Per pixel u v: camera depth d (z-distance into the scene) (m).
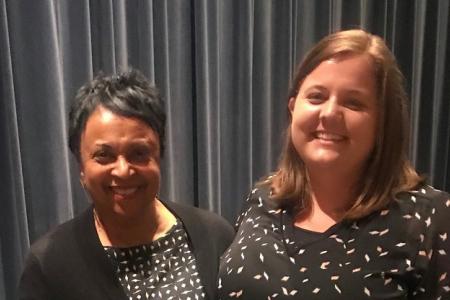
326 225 1.11
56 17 1.46
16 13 1.41
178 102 1.66
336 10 1.91
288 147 1.21
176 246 1.21
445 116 2.18
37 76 1.44
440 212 1.02
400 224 1.03
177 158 1.68
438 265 1.00
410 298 1.04
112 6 1.51
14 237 1.45
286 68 1.83
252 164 1.83
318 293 1.02
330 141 1.04
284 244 1.11
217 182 1.74
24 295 1.12
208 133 1.69
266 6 1.75
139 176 1.11
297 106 1.09
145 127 1.11
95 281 1.11
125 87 1.11
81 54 1.48
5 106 1.41
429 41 2.07
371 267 1.02
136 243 1.18
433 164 2.20
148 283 1.15
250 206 1.27
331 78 1.03
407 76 2.05
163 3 1.58
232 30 1.72
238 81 1.75
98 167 1.10
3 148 1.43
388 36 2.00
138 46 1.58
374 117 1.04
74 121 1.12
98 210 1.17
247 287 1.10
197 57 1.65
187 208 1.29
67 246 1.14
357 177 1.09
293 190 1.18
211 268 1.20
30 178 1.48
